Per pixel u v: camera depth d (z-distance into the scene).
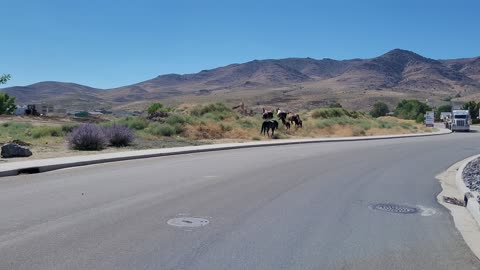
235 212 10.56
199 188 13.51
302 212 10.71
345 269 7.08
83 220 9.55
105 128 29.22
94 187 13.41
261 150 27.50
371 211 10.99
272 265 7.15
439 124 104.25
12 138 31.91
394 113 144.62
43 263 7.02
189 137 37.44
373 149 29.83
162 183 14.29
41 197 11.84
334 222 9.85
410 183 15.52
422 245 8.38
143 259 7.28
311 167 19.12
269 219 9.98
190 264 7.11
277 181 15.14
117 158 20.58
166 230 8.92
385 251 7.98
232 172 17.06
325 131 52.50
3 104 72.69
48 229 8.83
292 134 47.19
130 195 12.25
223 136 39.12
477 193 12.69
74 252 7.54
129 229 8.93
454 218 10.55
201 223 9.52
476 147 33.84
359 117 75.81
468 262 7.54
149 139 33.31
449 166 21.16
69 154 22.73
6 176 15.41
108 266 6.95
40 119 58.75
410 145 34.81
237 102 191.38
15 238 8.23
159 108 63.81
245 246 8.05
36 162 17.95
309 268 7.07
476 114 118.75
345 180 15.73
